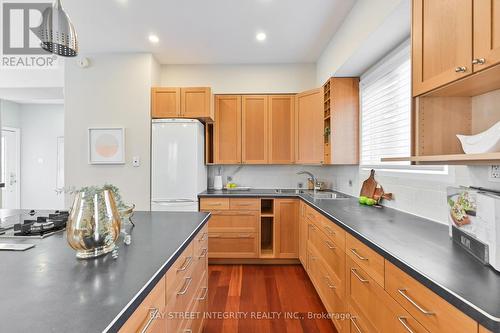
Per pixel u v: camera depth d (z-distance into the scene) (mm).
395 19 1841
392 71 2357
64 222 1640
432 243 1290
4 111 5637
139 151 3426
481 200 1044
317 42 3197
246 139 3799
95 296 776
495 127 1031
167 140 3363
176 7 2496
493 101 1265
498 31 908
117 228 1172
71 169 3457
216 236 3383
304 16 2629
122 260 1071
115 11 2557
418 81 1349
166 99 3480
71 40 1565
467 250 1152
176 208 3338
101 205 1118
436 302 868
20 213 2141
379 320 1273
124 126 3432
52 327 625
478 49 988
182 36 3053
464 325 748
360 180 3000
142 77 3447
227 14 2607
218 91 3869
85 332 608
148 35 3025
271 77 3869
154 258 1094
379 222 1760
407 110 2143
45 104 6031
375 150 2678
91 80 3447
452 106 1372
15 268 991
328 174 3992
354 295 1583
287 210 3391
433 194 1785
